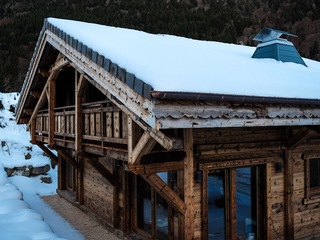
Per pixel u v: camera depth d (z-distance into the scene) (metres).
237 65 5.82
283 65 7.43
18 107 9.91
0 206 7.17
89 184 9.00
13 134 16.77
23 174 13.40
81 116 6.43
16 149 15.20
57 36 6.29
